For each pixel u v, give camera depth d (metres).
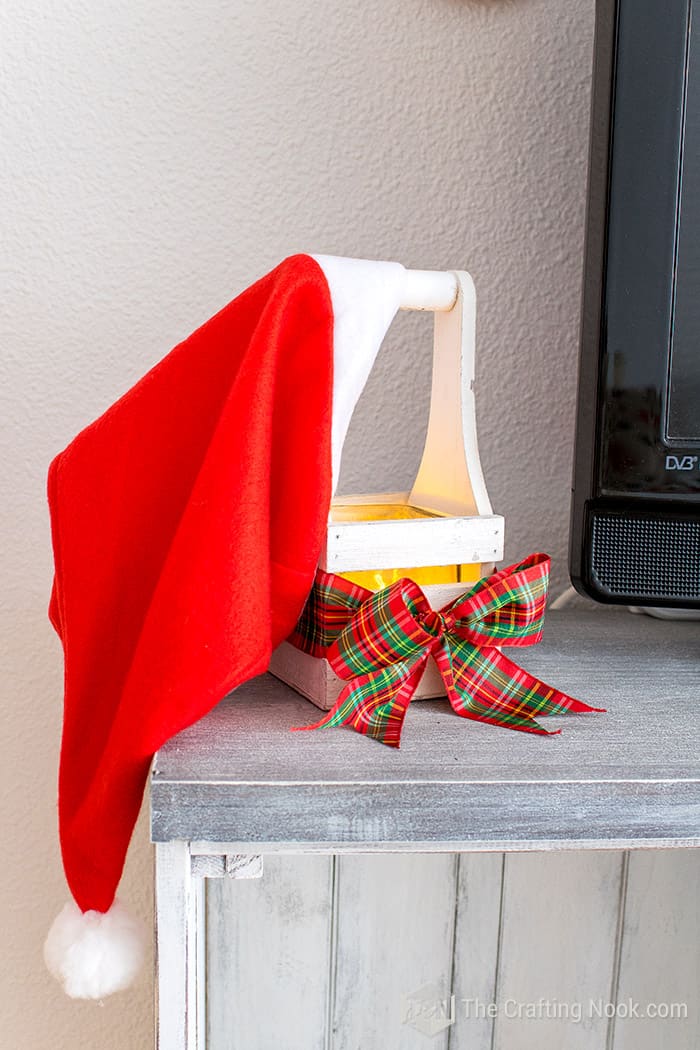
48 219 0.80
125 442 0.58
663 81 0.59
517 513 0.87
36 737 0.86
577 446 0.64
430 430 0.66
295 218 0.82
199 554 0.51
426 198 0.83
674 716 0.57
